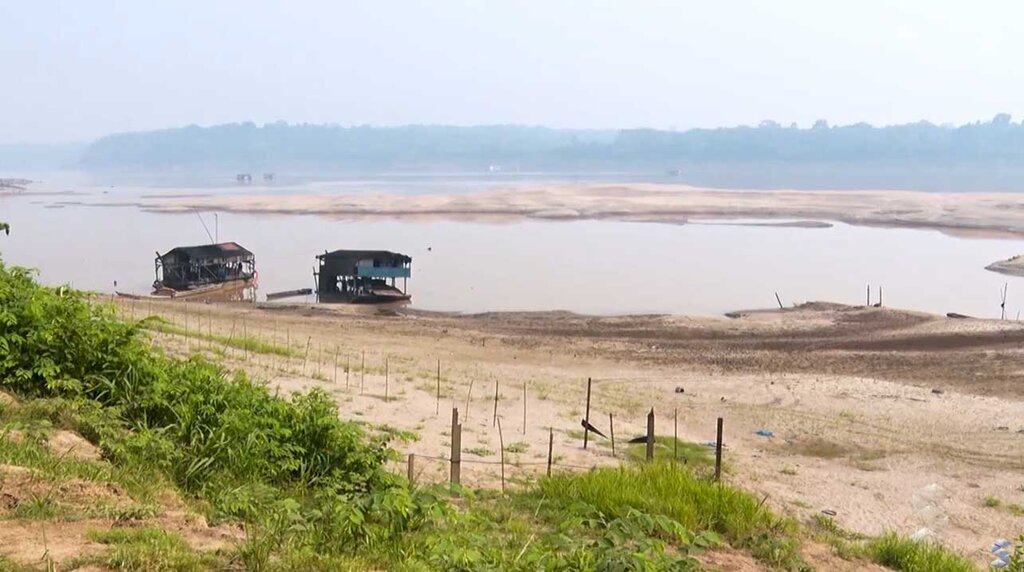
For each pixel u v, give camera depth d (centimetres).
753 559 1080
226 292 5625
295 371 2217
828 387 2825
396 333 3791
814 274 6134
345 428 1097
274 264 6750
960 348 3584
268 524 776
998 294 5353
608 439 1884
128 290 5522
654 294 5356
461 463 1494
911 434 2245
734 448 2011
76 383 1012
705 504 1212
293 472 1032
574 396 2466
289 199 12556
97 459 882
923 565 1188
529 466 1532
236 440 998
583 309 4894
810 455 2023
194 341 2388
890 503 1650
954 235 8681
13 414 923
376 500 829
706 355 3478
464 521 905
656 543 802
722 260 6819
